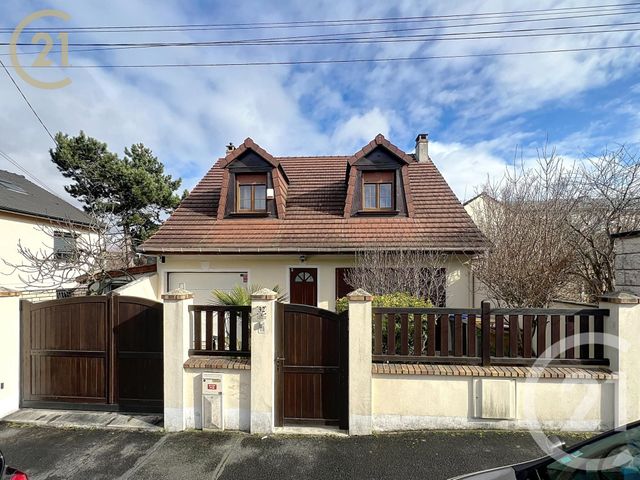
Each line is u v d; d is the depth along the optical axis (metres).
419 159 10.09
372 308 3.83
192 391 3.83
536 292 5.51
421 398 3.64
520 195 7.07
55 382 4.29
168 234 8.21
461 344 3.75
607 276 6.35
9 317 4.21
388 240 7.53
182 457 3.22
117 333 4.23
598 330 3.60
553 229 5.87
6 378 4.14
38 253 11.42
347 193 8.45
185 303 3.89
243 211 8.70
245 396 3.75
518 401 3.55
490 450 3.25
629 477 1.75
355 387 3.60
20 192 14.18
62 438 3.61
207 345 3.99
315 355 3.79
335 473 2.95
